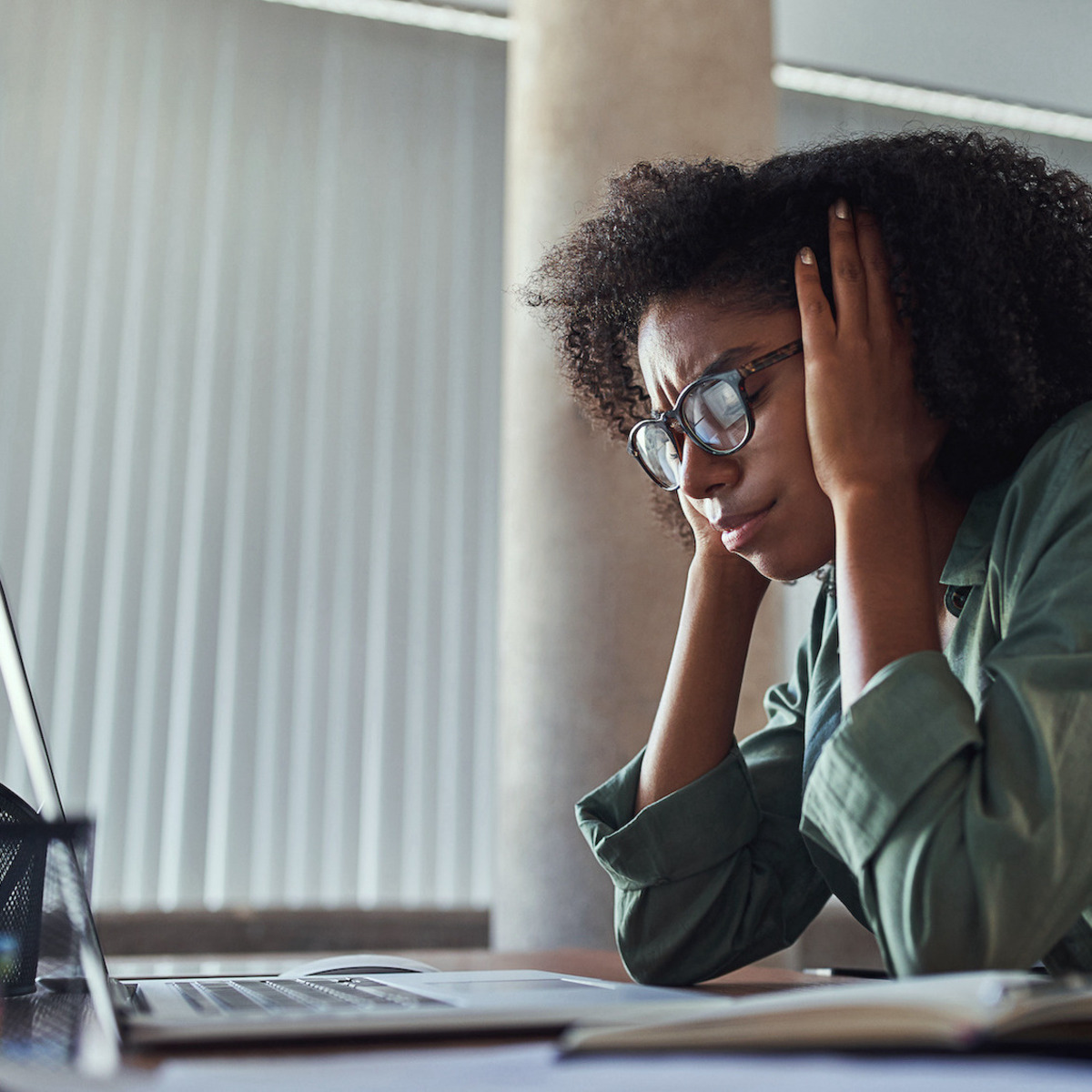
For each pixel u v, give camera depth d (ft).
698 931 2.89
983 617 2.51
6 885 2.03
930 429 2.62
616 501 7.42
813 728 3.06
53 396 9.76
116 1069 1.17
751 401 2.62
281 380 10.34
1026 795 1.87
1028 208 2.76
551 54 8.02
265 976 2.93
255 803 9.62
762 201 2.80
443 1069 1.15
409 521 10.43
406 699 10.14
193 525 9.87
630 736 7.20
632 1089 1.02
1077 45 13.07
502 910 7.50
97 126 10.36
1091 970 2.26
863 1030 1.22
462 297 11.05
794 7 12.37
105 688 9.41
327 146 10.96
